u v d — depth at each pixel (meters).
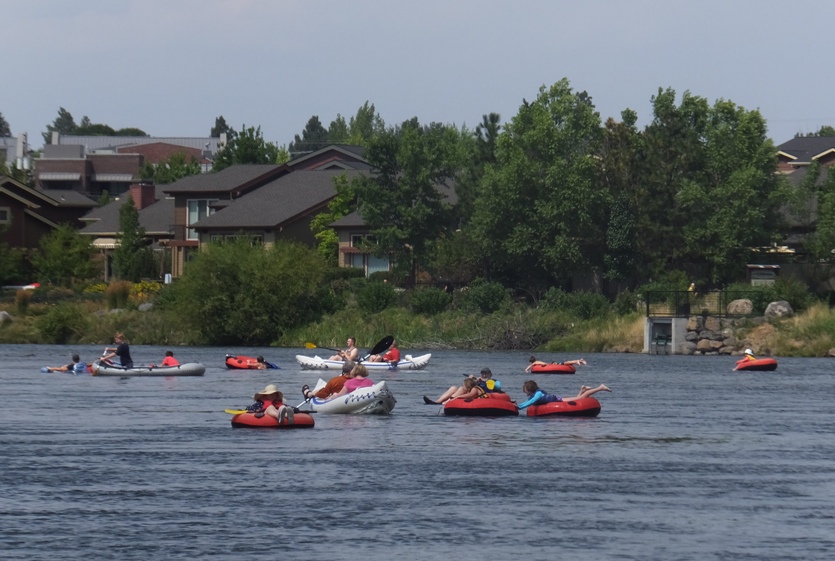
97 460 96.44
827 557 67.19
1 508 78.12
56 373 189.62
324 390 133.50
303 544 69.50
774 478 90.06
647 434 113.94
